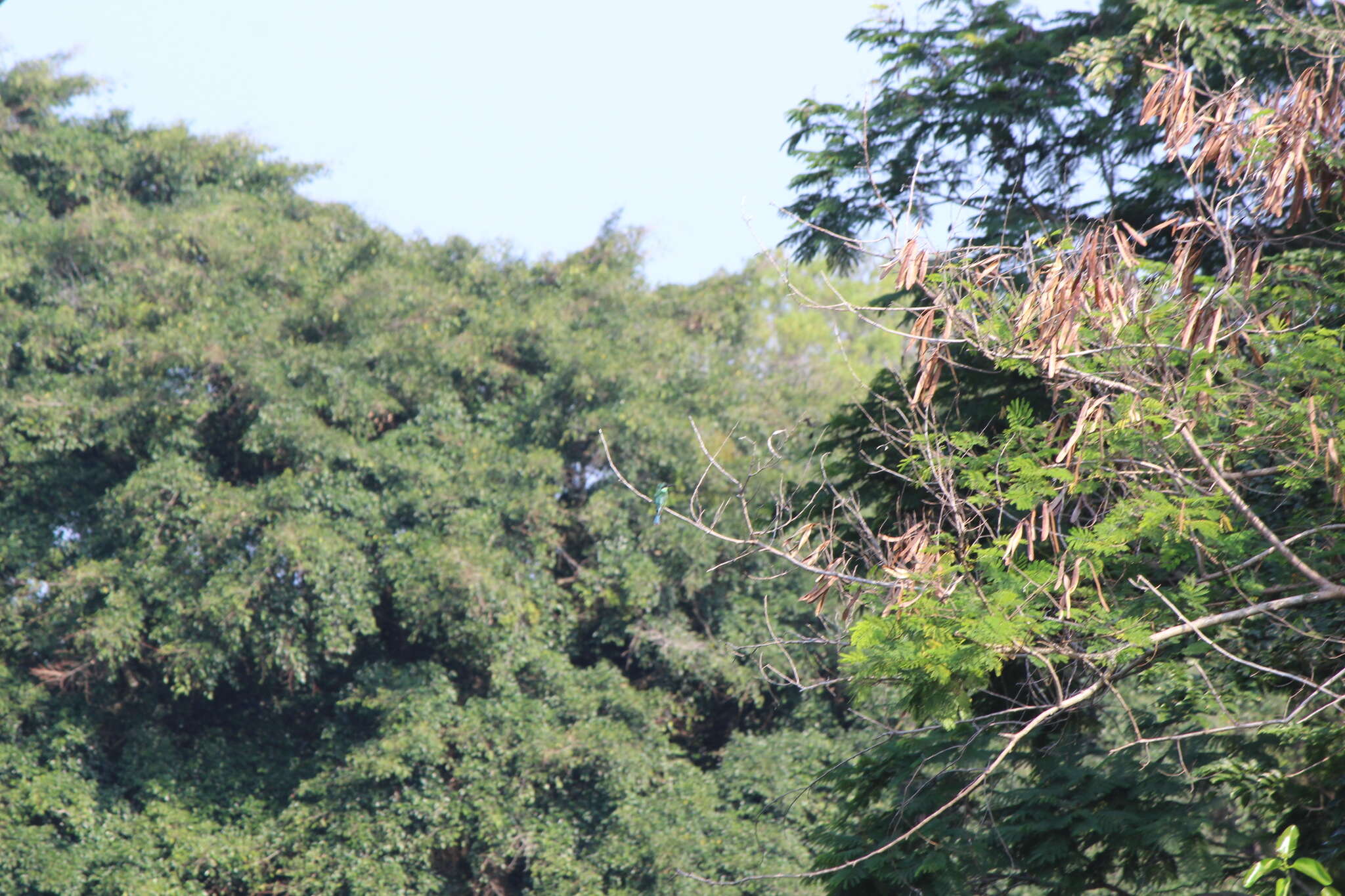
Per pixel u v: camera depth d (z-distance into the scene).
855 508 18.77
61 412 66.94
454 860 64.75
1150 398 16.09
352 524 64.62
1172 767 20.69
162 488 64.75
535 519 66.19
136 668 69.38
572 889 58.84
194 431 67.50
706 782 62.22
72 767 65.62
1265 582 19.38
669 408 69.56
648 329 74.06
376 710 66.50
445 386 71.25
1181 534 16.17
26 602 67.00
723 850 57.59
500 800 61.97
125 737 69.12
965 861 20.58
